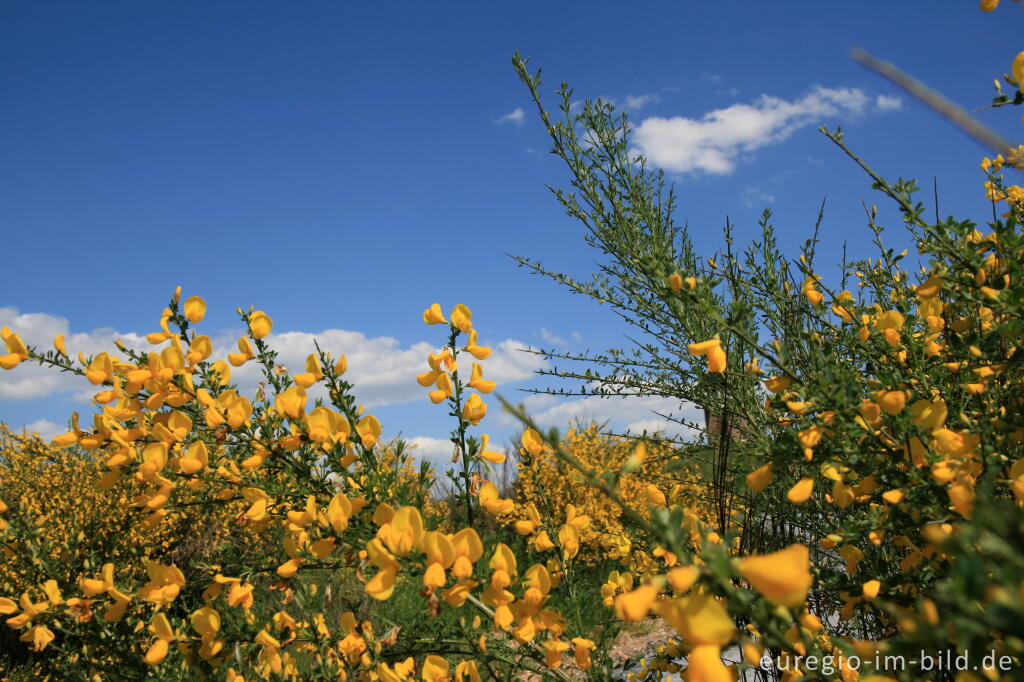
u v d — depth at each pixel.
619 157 2.59
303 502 1.84
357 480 1.84
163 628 1.84
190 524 5.34
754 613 0.83
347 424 1.82
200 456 1.83
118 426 1.93
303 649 1.91
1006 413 1.44
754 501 2.35
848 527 1.36
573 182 2.58
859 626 1.91
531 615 1.42
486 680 1.89
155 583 1.87
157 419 2.00
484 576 1.46
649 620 5.19
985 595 0.60
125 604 1.91
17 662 4.45
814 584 1.37
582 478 1.00
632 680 2.28
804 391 1.33
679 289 1.45
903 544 1.42
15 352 1.96
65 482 6.77
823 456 1.29
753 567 0.72
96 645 2.16
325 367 1.88
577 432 8.08
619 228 2.52
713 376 2.09
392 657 1.80
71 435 1.96
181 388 1.95
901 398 1.20
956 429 1.53
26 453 7.25
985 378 1.45
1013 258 1.34
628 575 1.92
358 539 1.64
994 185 2.36
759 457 1.76
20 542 2.54
